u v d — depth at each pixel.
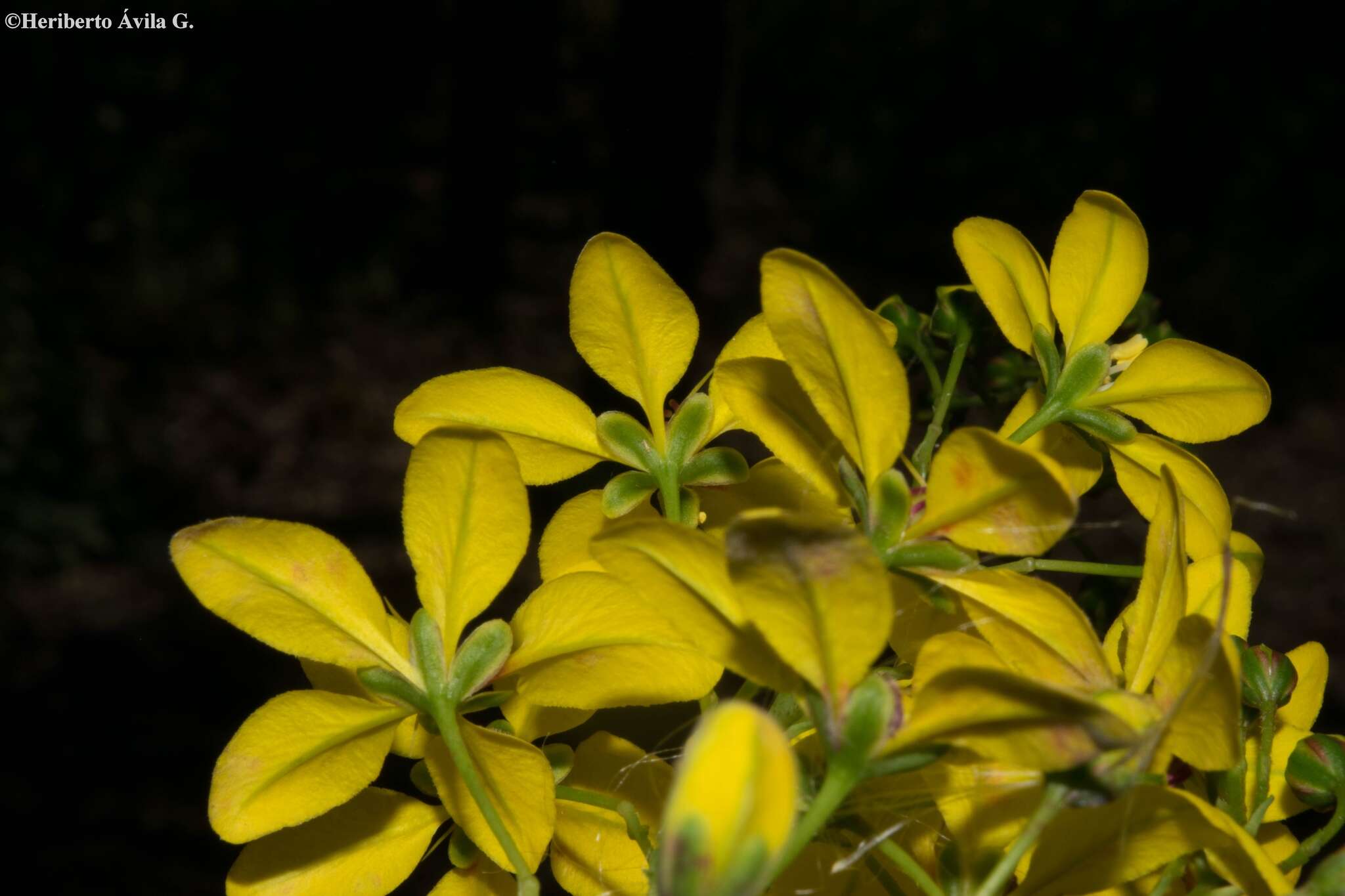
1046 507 0.76
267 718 0.96
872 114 16.72
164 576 7.93
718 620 0.78
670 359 1.12
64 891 5.55
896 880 0.97
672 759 1.17
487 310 12.99
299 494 9.34
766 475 1.15
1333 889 0.75
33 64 10.67
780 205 16.09
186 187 12.38
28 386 8.32
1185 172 14.40
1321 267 12.79
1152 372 1.10
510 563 0.97
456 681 0.96
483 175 12.94
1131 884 1.00
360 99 14.62
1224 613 0.74
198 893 5.66
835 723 0.73
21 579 7.59
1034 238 14.75
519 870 0.90
